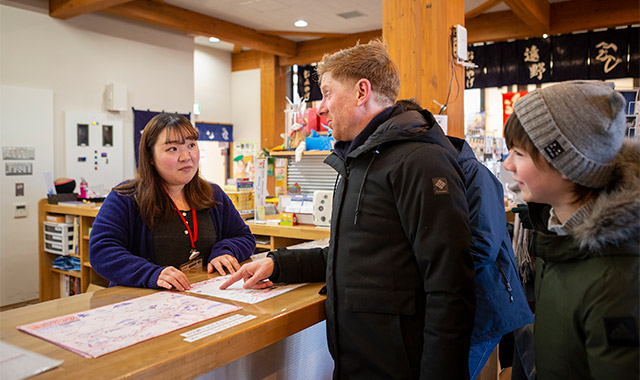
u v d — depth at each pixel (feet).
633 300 2.56
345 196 4.55
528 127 3.05
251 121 34.96
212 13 25.03
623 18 22.34
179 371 3.07
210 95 34.35
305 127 12.37
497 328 5.26
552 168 3.06
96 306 4.17
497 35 25.41
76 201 16.08
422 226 3.94
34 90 18.76
